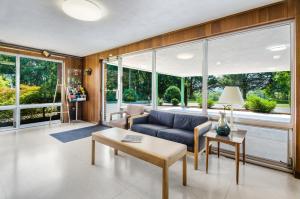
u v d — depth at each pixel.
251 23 2.60
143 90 4.74
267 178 2.22
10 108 4.56
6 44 4.34
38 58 5.04
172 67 5.63
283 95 2.75
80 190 1.91
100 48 4.88
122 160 2.74
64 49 5.03
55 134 4.24
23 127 4.83
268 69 4.90
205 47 3.23
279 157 2.78
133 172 2.34
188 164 2.63
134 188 1.97
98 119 5.56
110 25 3.18
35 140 3.71
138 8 2.53
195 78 3.96
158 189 1.95
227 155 2.91
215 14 2.74
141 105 4.32
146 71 4.72
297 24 2.23
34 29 3.37
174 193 1.88
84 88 6.14
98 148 3.28
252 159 2.68
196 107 3.91
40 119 5.29
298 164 2.22
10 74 4.58
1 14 2.72
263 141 3.36
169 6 2.48
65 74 5.73
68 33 3.62
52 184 2.02
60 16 2.79
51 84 5.53
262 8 2.50
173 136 2.77
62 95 5.70
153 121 3.73
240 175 2.29
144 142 2.21
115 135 2.51
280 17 2.36
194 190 1.94
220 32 2.92
